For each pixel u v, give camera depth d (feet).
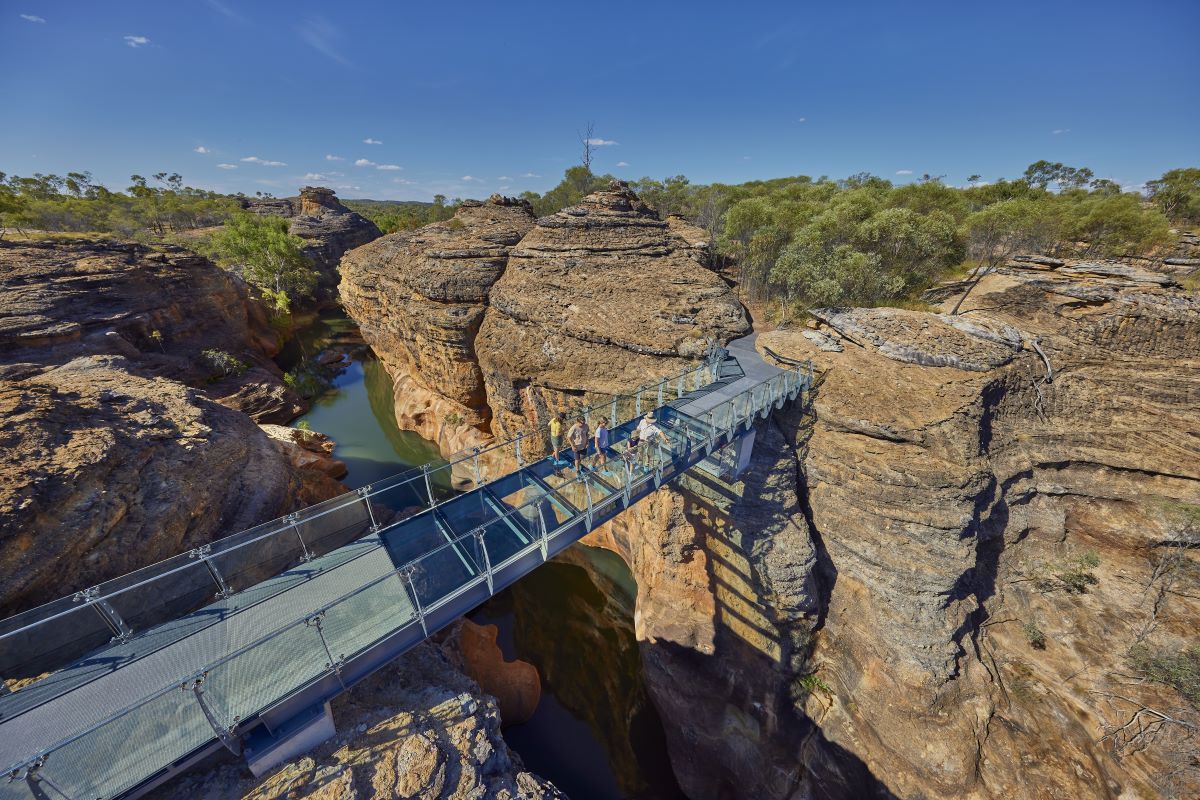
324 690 28.45
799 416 62.59
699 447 47.65
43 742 23.06
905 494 54.29
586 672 73.26
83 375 68.13
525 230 124.36
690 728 60.18
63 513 41.98
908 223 92.99
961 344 65.41
